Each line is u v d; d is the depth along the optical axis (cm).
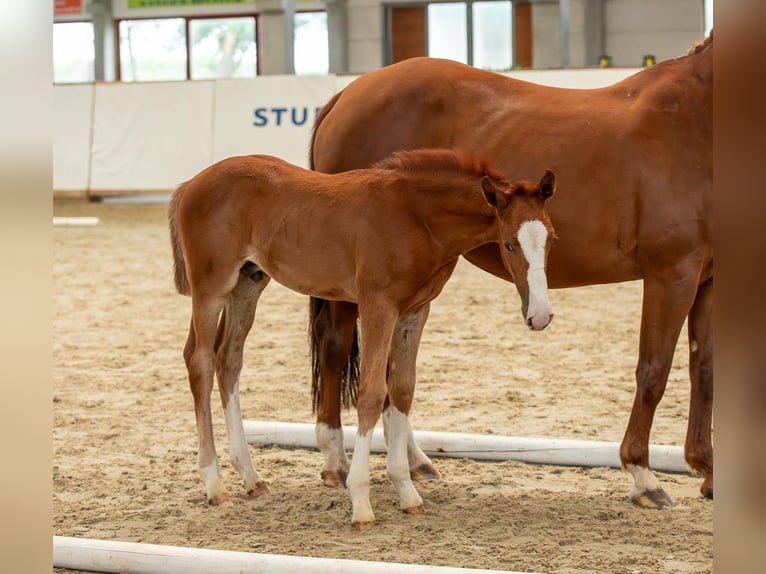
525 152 416
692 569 314
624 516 376
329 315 436
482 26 2466
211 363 405
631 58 2355
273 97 1555
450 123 443
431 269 373
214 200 399
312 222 382
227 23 2559
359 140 459
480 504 394
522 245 336
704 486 405
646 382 396
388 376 438
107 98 1627
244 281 419
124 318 877
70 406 571
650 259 396
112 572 314
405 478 387
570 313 909
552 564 318
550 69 1402
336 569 291
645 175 394
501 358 709
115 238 1428
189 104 1592
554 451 456
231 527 364
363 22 2502
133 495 407
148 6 2570
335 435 432
